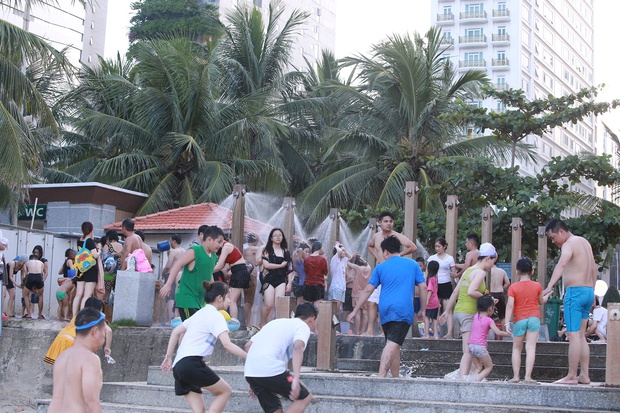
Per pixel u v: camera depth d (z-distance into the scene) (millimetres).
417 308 13750
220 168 29438
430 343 12430
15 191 21484
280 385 7246
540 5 84875
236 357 12117
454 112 22016
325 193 32062
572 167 19750
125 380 11320
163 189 28391
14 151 17859
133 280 12016
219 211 23422
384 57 31344
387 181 29641
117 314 12016
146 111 30531
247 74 34594
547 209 18828
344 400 8477
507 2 79438
